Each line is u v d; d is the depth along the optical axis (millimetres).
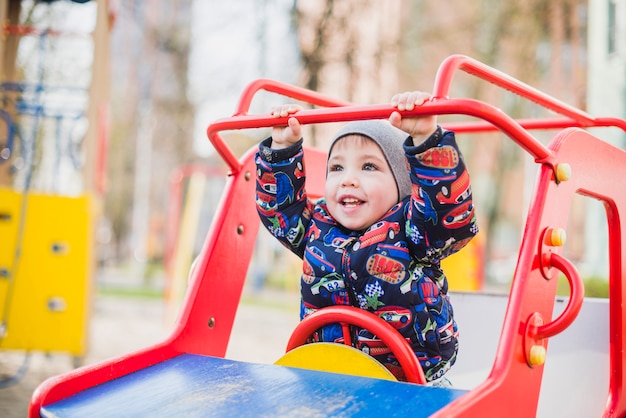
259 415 1143
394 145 1598
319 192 2045
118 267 23234
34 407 1241
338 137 1629
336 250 1564
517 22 11969
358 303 1524
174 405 1222
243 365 1430
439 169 1348
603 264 8484
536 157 1390
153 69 17297
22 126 5805
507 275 17219
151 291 13773
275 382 1293
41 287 4266
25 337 4219
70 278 4312
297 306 9547
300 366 1433
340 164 1629
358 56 9461
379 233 1520
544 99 1740
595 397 1846
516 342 1259
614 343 1770
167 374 1408
